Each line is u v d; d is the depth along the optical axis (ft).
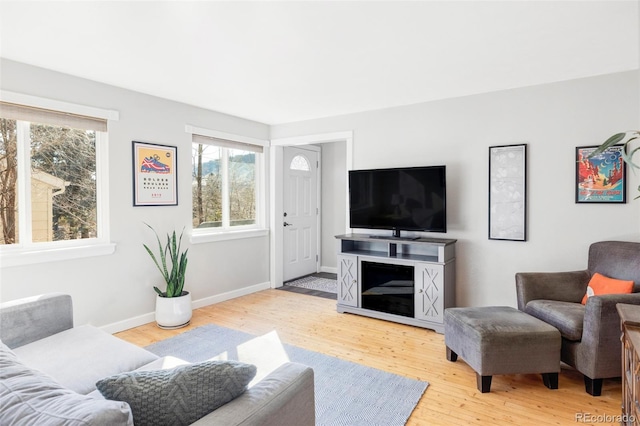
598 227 10.00
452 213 12.13
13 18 6.70
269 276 16.55
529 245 10.91
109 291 10.71
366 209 13.01
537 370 7.57
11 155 9.06
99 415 2.69
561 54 8.51
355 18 6.75
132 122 11.19
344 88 11.02
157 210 11.92
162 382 3.54
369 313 12.28
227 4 6.23
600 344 7.22
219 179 14.52
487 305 11.59
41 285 9.32
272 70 9.50
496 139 11.35
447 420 6.66
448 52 8.36
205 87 10.90
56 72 9.50
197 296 13.38
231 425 3.29
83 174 10.36
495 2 6.23
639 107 9.49
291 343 10.16
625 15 6.70
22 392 3.10
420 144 12.65
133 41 7.72
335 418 6.71
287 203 17.58
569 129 10.32
